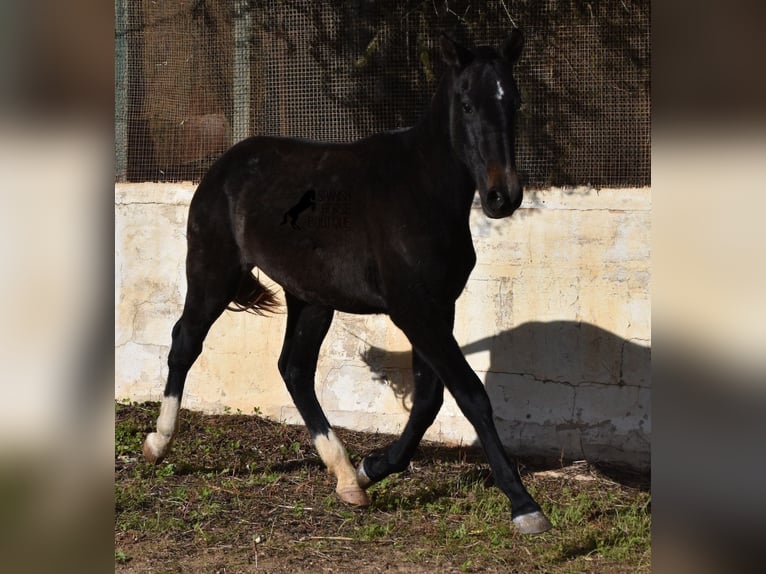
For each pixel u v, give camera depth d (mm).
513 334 5719
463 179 4105
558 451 5613
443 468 5402
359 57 5910
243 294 5113
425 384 4414
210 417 6227
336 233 4438
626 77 5594
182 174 6449
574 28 5645
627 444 5488
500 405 5738
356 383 6039
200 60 6262
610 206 5559
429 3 5824
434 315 4145
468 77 3787
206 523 4477
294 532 4367
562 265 5637
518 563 3951
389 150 4398
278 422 6160
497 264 5742
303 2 5980
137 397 6480
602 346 5559
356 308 4535
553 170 5754
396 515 4641
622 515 4602
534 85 5734
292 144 4781
